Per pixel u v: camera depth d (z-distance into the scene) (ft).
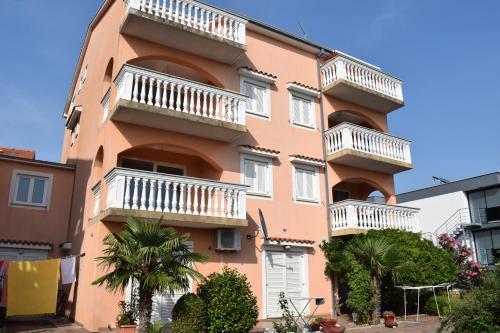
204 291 35.40
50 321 46.21
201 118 44.86
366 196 69.62
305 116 59.62
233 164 50.14
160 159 50.01
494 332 25.44
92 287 38.96
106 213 38.14
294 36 60.59
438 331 29.35
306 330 39.37
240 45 50.67
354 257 48.19
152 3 45.70
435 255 53.26
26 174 55.77
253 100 54.85
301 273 52.01
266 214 50.96
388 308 52.65
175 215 40.40
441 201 103.50
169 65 52.03
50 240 55.21
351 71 62.49
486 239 95.14
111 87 45.24
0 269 42.60
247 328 35.29
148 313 30.37
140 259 29.53
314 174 57.57
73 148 65.21
